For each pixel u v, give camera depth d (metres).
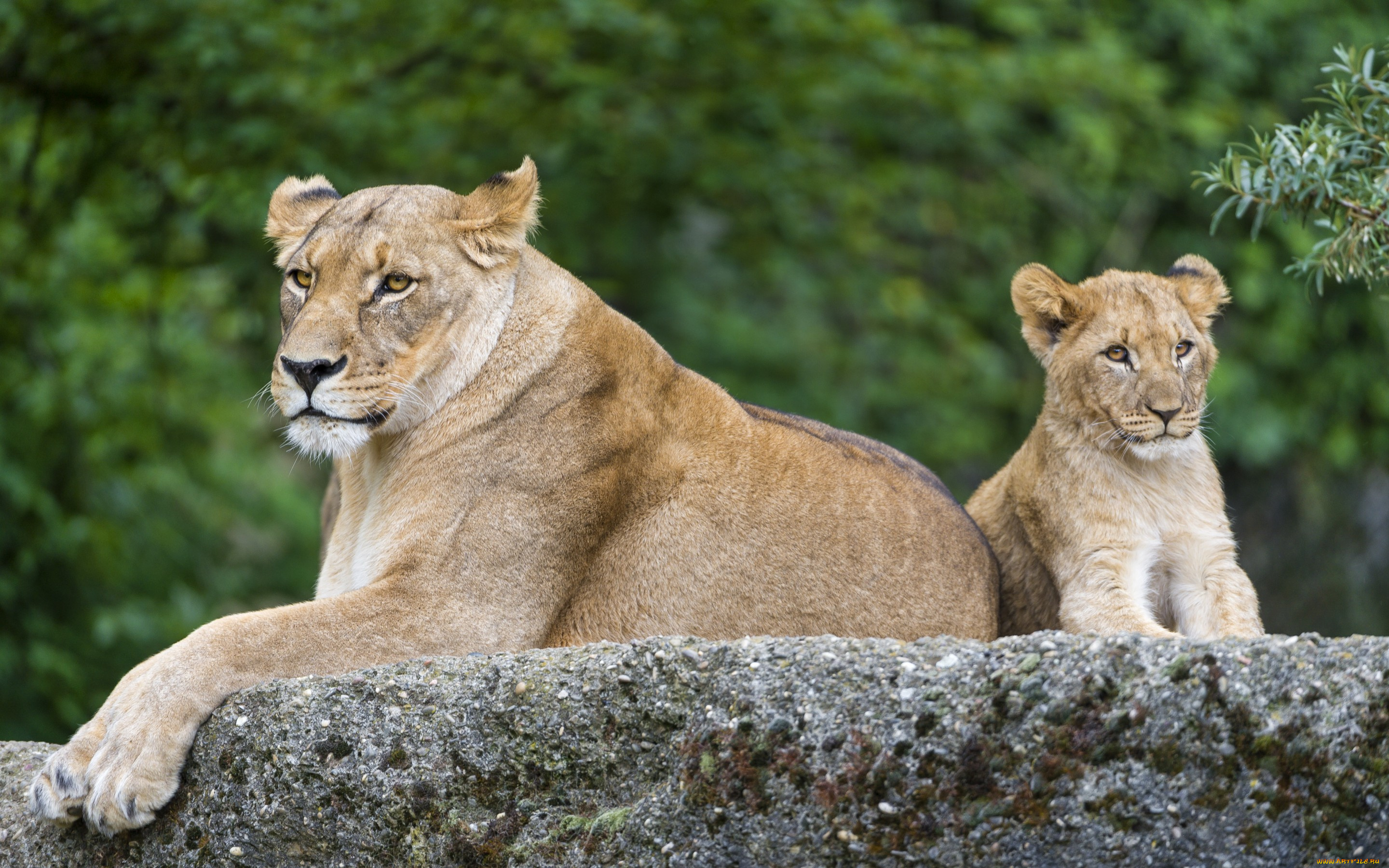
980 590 9.09
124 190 18.70
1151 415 9.08
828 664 6.16
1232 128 23.98
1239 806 5.63
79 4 17.58
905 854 5.85
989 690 5.88
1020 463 10.12
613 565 8.31
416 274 8.03
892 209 25.28
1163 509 9.22
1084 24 23.81
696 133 21.98
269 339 19.86
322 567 8.71
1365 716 5.60
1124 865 5.67
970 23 24.69
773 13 20.27
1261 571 24.31
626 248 23.05
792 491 8.56
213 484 21.33
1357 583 23.70
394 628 7.67
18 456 18.17
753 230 23.86
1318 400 24.95
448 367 8.18
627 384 8.47
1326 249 8.85
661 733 6.40
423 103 19.88
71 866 7.02
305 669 7.35
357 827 6.55
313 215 8.87
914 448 24.78
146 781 6.75
